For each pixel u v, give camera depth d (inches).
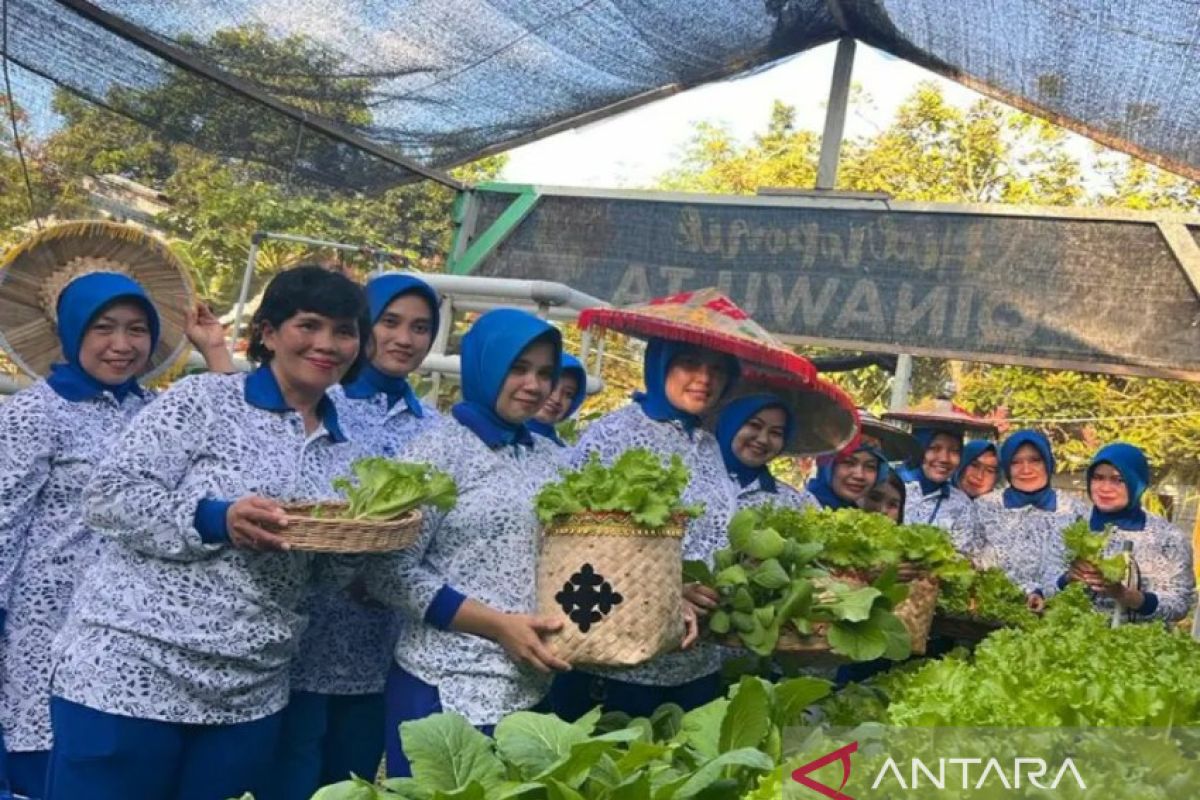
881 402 773.9
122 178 303.0
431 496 132.8
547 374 151.7
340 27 295.1
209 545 129.7
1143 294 358.6
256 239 303.7
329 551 125.3
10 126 279.3
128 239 191.2
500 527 145.4
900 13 340.8
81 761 131.4
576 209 392.8
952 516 273.1
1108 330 360.2
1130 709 91.9
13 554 158.2
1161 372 355.9
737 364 180.7
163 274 194.2
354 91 326.0
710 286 383.6
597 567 134.3
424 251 391.9
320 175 344.5
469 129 361.1
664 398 174.4
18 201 286.8
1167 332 356.2
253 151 323.3
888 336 373.1
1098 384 727.1
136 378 174.9
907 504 275.6
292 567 135.5
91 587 135.6
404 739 101.4
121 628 131.7
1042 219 365.4
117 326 167.0
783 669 164.4
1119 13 283.3
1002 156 835.4
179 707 132.6
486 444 148.8
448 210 397.7
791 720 113.7
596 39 325.1
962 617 198.4
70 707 132.4
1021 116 826.2
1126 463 260.2
